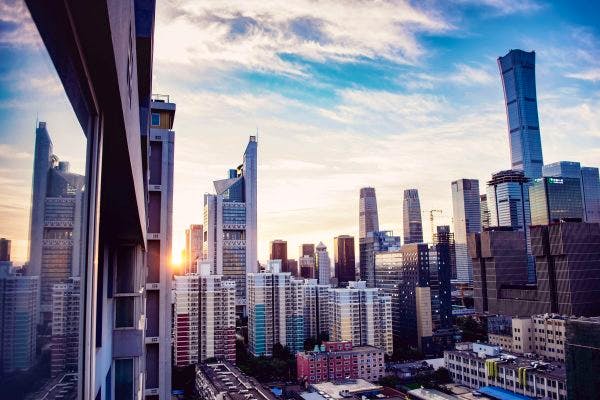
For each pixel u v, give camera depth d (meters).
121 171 7.41
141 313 16.52
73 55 3.66
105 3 3.12
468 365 108.31
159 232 22.00
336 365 116.44
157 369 21.33
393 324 182.12
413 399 92.81
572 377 55.19
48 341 3.18
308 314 160.12
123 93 4.90
